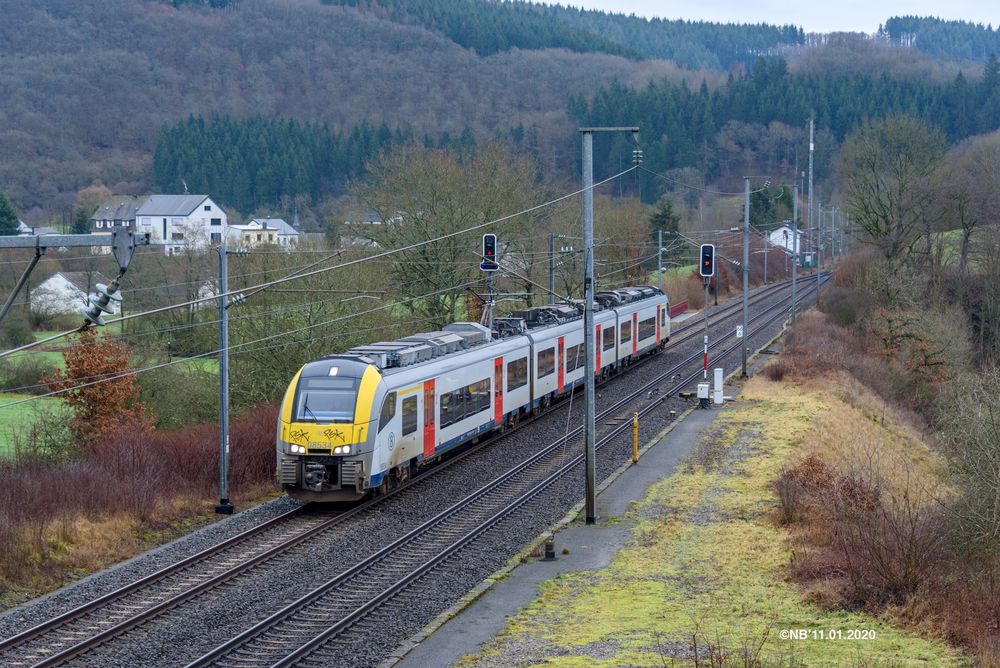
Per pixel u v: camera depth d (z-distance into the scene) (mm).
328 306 51375
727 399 47500
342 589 21750
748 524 26875
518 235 62625
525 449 37625
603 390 51000
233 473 32281
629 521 27891
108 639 18656
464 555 24547
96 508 27094
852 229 87125
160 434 38031
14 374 57281
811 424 41000
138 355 51812
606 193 153250
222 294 29000
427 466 35156
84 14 183500
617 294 58000
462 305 68000
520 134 153875
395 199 58125
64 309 65375
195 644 18438
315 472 28391
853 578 20453
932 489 34844
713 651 17281
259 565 23531
